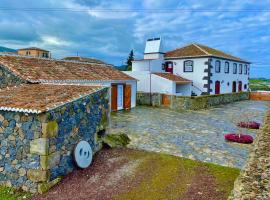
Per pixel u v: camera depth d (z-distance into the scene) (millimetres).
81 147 10164
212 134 17016
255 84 84625
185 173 9703
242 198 4301
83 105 10664
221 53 43719
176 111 27625
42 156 8656
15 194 8766
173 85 33062
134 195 8172
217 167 10367
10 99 9945
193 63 38312
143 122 20578
